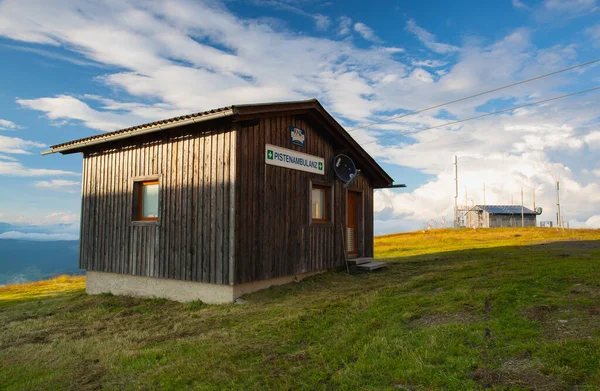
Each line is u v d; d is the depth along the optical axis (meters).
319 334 5.94
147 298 10.33
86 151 12.32
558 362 3.89
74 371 5.35
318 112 11.12
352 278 11.26
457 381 3.85
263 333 6.23
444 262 13.44
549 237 24.62
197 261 9.30
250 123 9.14
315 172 11.61
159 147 10.41
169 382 4.68
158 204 10.27
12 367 5.66
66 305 10.31
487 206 57.47
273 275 9.81
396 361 4.48
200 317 7.79
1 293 14.80
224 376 4.71
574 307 5.37
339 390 4.10
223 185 8.98
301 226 10.91
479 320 5.38
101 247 11.53
